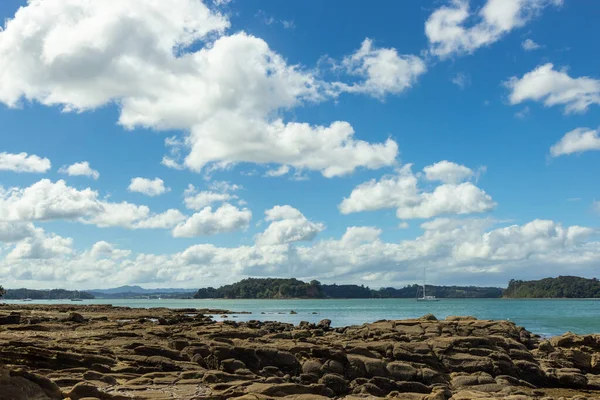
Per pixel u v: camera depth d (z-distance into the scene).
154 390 25.20
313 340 40.84
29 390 18.80
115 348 35.34
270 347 34.47
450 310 171.62
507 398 27.03
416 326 47.44
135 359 31.61
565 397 30.33
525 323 95.31
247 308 194.50
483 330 45.41
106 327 52.47
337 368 33.31
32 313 78.50
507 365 36.19
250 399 23.30
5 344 31.52
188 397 23.53
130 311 106.69
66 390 22.81
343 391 30.75
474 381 33.53
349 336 45.94
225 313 133.25
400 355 36.62
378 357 35.97
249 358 33.22
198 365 32.16
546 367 37.78
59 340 38.72
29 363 28.62
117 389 25.06
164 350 33.78
